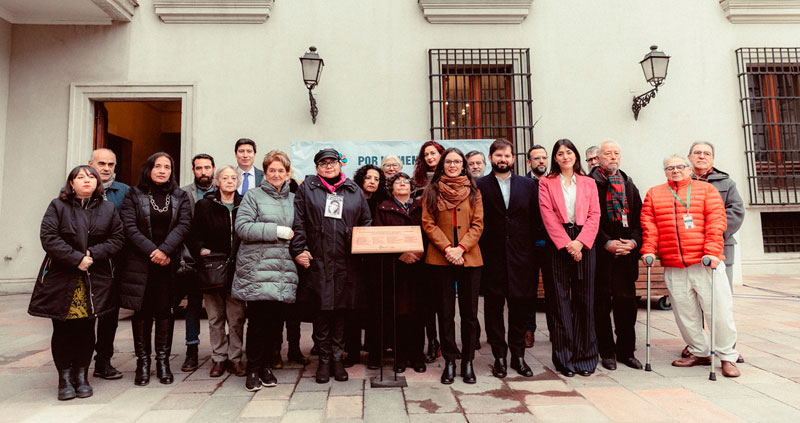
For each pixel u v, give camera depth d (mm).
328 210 3078
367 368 3377
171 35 6570
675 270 3275
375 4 6820
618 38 6996
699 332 3242
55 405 2635
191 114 6516
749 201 7066
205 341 4195
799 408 2496
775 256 7180
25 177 6402
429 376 3146
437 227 3074
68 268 2719
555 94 6883
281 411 2531
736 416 2396
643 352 3639
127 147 9148
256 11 6555
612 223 3289
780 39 7234
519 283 3102
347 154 6492
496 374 3090
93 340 2898
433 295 3139
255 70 6613
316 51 6652
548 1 6977
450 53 6848
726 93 7102
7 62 6449
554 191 3217
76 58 6516
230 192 3285
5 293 6301
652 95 6520
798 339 3883
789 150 7125
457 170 3119
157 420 2418
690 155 3609
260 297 2803
